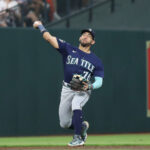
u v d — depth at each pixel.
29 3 44.88
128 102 41.94
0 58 38.91
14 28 39.19
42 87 39.88
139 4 50.56
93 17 48.91
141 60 42.22
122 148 29.33
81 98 27.55
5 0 47.91
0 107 39.00
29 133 39.62
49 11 46.06
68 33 40.62
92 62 27.55
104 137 39.00
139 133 42.22
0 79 38.97
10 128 39.25
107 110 41.44
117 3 50.41
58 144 32.78
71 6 48.56
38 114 39.81
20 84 39.38
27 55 39.50
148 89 42.41
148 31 42.34
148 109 42.41
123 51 41.75
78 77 26.86
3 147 31.00
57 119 40.25
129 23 49.75
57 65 40.12
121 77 41.72
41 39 39.78
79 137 27.56
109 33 41.41
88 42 27.41
